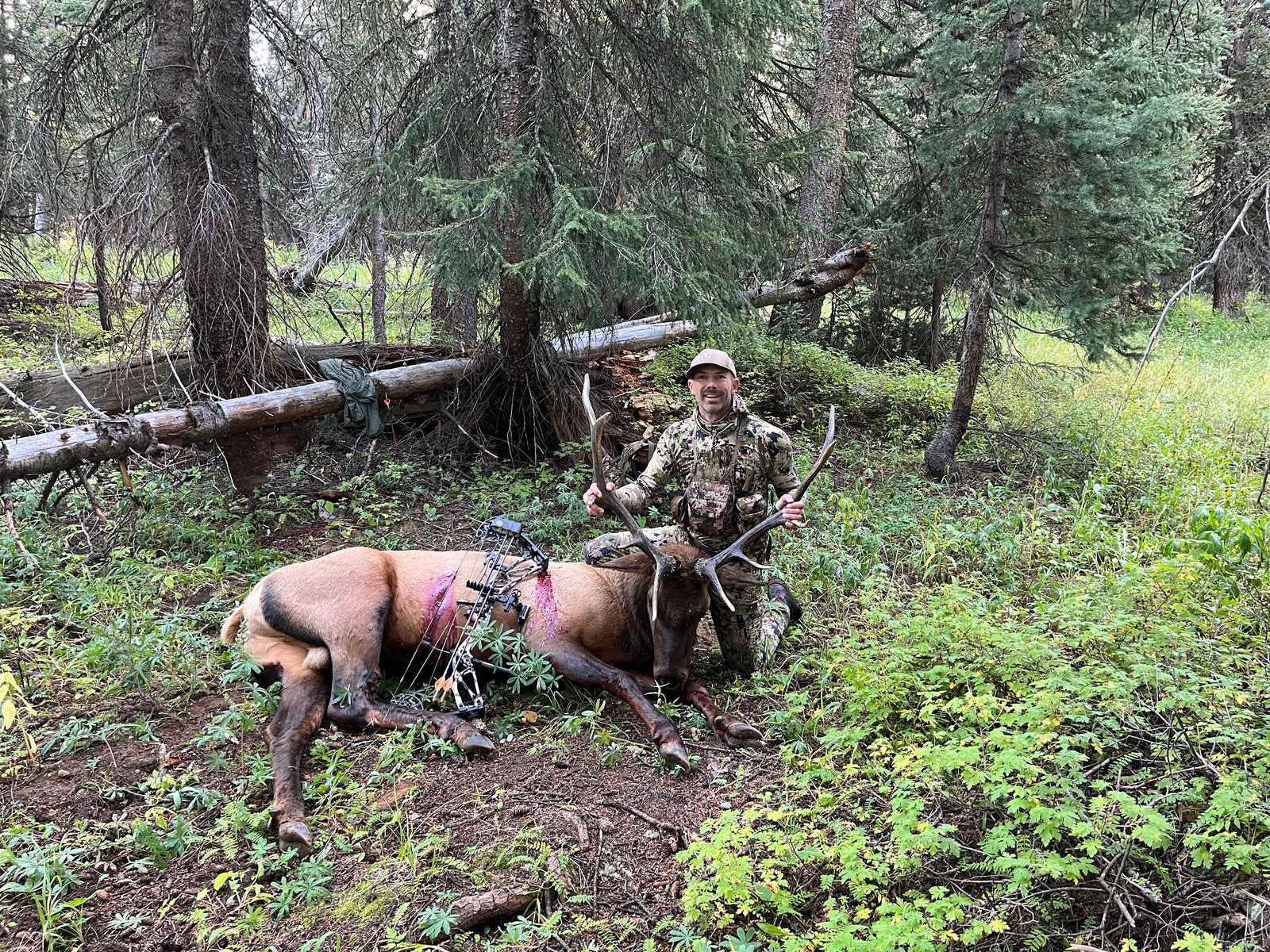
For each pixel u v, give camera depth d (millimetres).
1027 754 3732
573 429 8797
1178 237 11062
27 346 11492
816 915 3383
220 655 5223
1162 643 4648
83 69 8258
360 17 9719
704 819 3945
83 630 5520
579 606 4957
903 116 14836
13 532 6238
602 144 8070
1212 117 10602
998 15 9070
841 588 6172
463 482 8281
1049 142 9344
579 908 3459
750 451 5105
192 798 4051
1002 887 3320
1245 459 9078
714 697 4992
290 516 7430
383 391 8406
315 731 4539
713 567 4523
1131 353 10273
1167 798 3471
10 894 3514
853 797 3916
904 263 12453
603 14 8242
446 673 4703
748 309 8688
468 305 10211
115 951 3281
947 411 10789
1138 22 10367
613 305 8852
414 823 3885
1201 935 3010
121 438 6500
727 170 8344
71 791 4113
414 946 3197
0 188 9188
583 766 4332
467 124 8352
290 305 8844
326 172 9117
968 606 5246
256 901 3502
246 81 7945
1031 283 10164
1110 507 7875
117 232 7594
